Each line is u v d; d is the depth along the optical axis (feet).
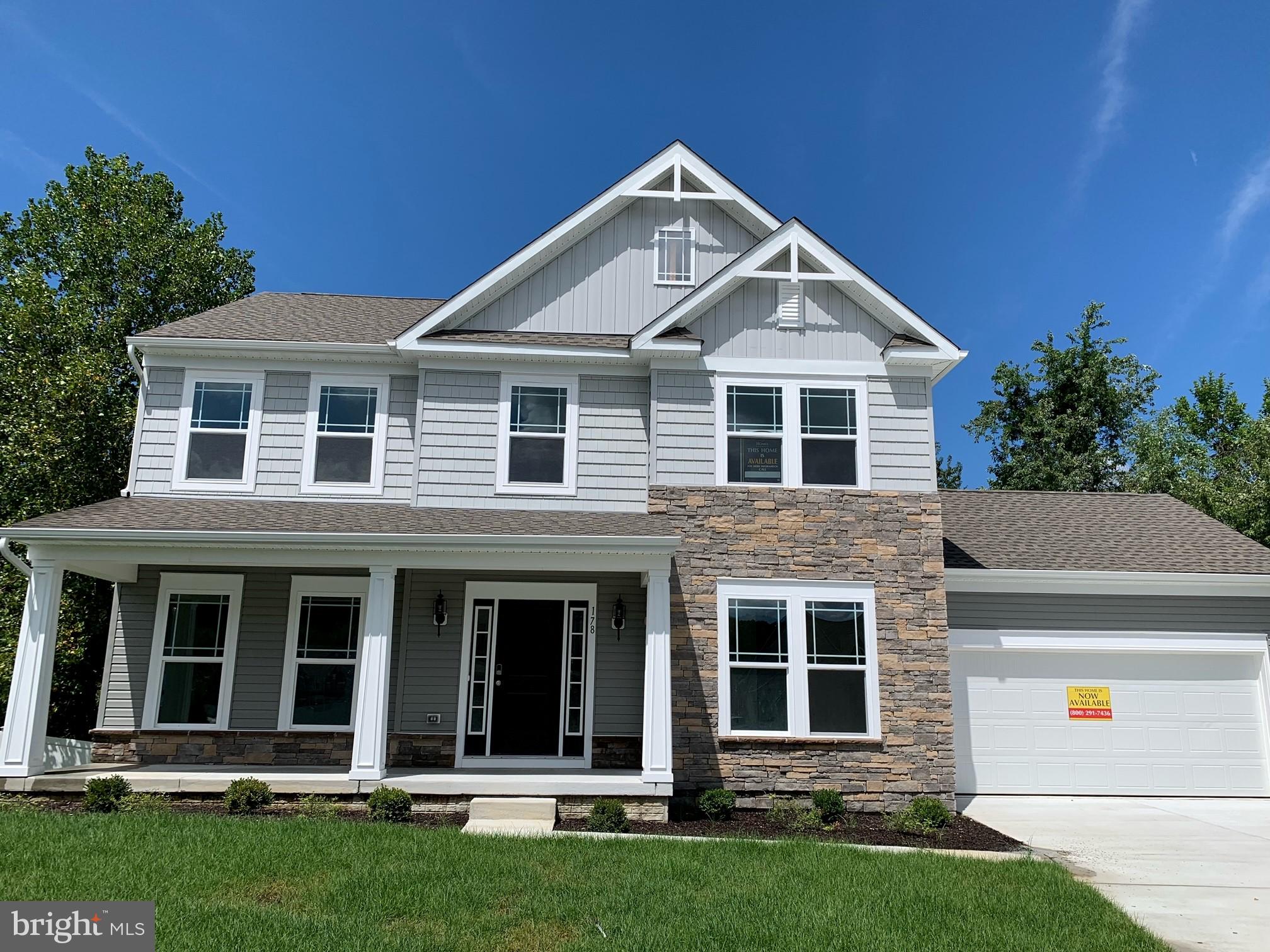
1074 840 33.12
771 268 43.29
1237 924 22.34
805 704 38.63
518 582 42.24
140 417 43.27
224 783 34.27
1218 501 75.66
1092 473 101.40
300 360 44.11
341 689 41.57
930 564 40.27
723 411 41.52
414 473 42.19
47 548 35.42
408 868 23.17
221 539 35.01
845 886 23.43
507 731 41.04
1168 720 44.06
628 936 19.01
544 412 43.37
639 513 42.11
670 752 34.73
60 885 20.65
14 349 64.39
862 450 41.34
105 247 76.28
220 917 19.01
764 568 39.86
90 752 39.65
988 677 44.24
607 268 45.47
